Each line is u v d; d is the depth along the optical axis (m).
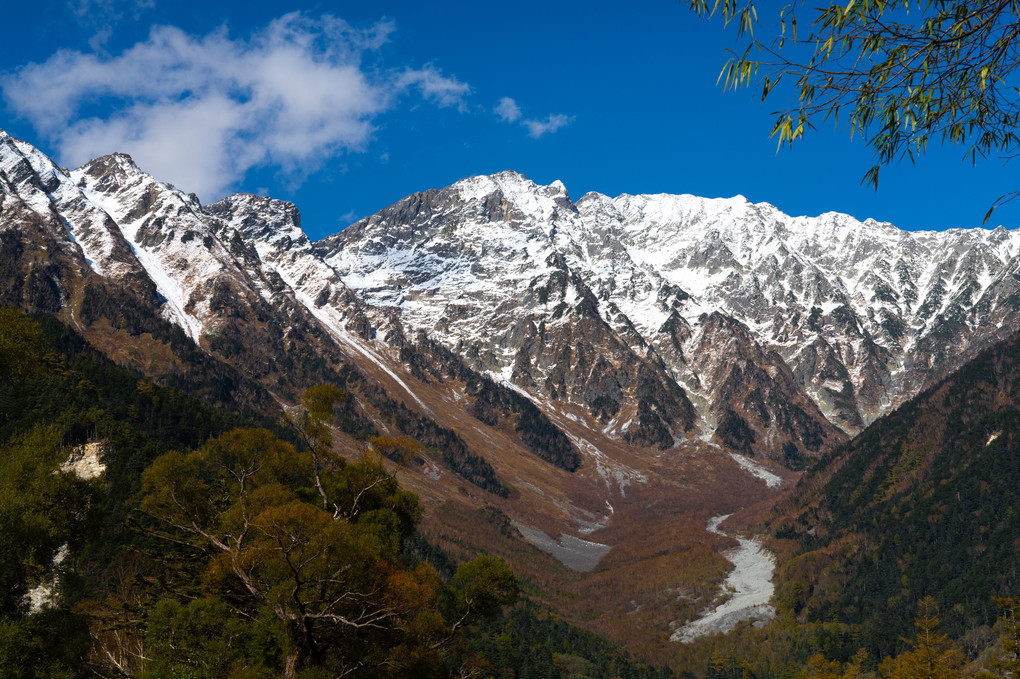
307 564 40.22
